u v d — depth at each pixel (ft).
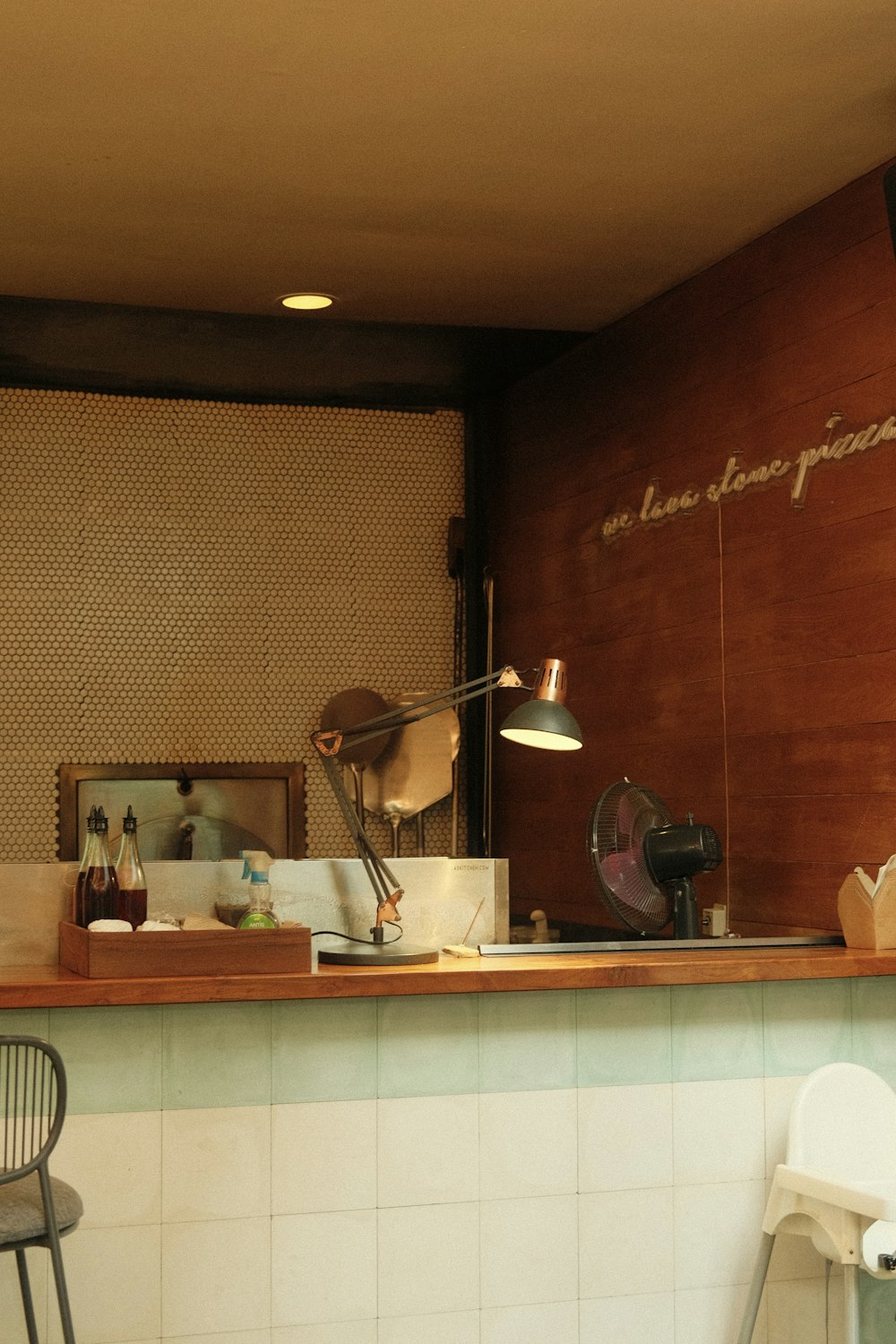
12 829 16.19
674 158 11.08
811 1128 9.59
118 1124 9.09
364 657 17.48
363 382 17.08
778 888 12.05
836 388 11.54
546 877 16.05
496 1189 9.76
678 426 13.76
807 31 9.18
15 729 16.30
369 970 9.33
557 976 9.31
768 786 12.22
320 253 13.11
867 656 11.03
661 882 11.53
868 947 10.55
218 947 8.96
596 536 15.24
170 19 8.94
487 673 17.66
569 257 13.21
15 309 14.60
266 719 17.08
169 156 10.99
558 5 8.80
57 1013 9.03
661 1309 10.03
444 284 13.96
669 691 13.74
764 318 12.51
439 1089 9.70
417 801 17.29
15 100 10.03
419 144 10.81
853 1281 8.80
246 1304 9.21
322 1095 9.46
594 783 15.08
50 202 11.88
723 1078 10.30
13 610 16.39
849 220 11.45
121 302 14.44
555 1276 9.82
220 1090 9.29
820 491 11.65
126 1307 9.01
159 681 16.76
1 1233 7.23
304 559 17.38
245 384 17.02
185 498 17.06
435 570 17.83
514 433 17.17
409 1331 9.51
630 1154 10.05
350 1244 9.44
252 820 16.87
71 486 16.69
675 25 9.07
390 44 9.28
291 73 9.68
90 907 9.64
